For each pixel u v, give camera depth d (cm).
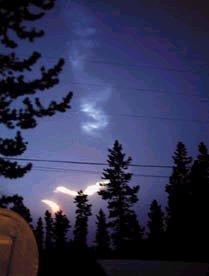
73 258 1375
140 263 1363
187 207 4678
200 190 4756
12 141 1769
